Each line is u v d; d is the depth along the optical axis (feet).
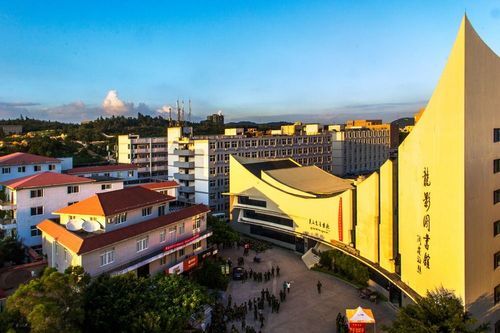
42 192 199.41
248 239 273.33
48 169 260.01
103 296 107.55
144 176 424.05
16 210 192.03
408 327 102.32
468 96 110.22
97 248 138.10
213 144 341.00
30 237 195.83
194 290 121.60
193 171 354.13
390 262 155.53
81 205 160.15
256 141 377.30
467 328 99.30
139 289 114.11
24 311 88.63
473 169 113.19
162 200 182.09
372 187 169.89
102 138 635.66
